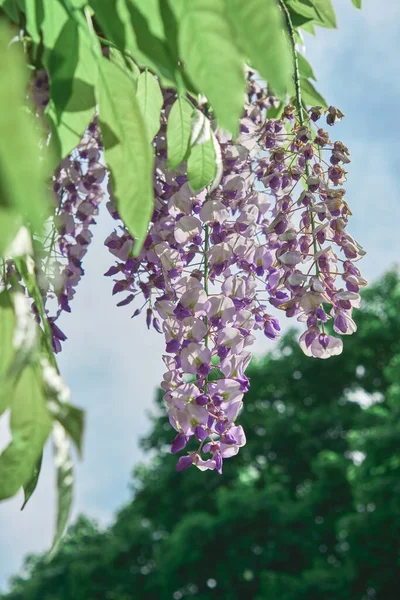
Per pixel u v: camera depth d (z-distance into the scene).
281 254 0.63
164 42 0.43
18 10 0.53
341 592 5.64
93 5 0.44
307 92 0.87
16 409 0.36
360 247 0.62
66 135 0.51
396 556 5.44
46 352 0.44
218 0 0.37
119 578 7.16
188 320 0.60
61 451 0.35
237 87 0.37
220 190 0.66
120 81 0.44
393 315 7.85
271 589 5.85
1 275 0.45
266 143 0.68
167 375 0.60
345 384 7.96
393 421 5.93
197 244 0.63
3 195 0.27
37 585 7.64
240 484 6.86
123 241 0.66
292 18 0.78
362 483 5.68
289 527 6.45
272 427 7.40
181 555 6.35
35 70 0.55
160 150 0.66
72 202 0.69
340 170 0.65
